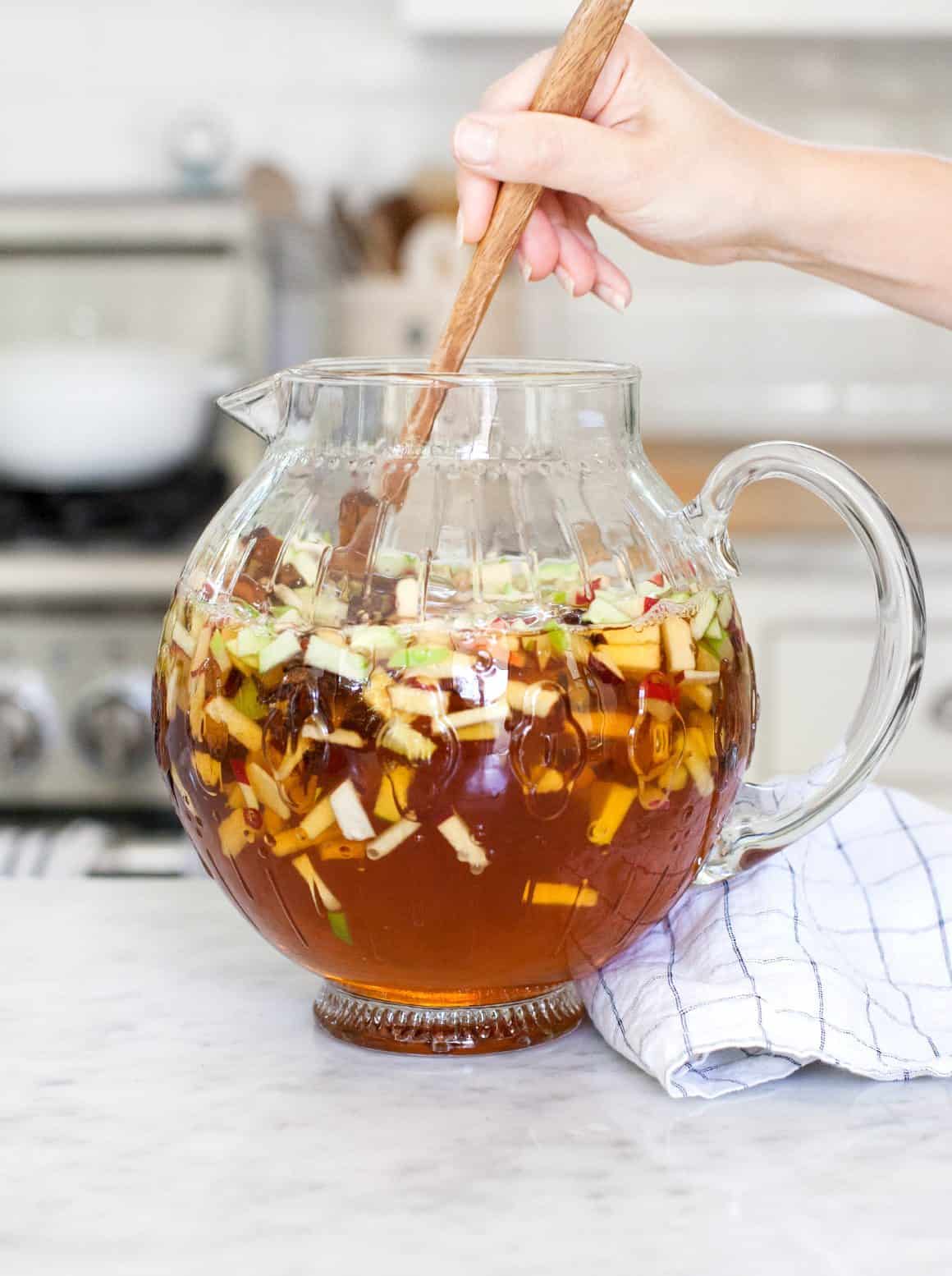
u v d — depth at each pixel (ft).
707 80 7.68
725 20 6.61
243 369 6.66
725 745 1.81
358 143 7.68
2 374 5.89
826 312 7.78
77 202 6.46
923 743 5.77
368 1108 1.72
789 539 5.92
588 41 1.94
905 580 1.86
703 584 1.85
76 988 2.06
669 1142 1.63
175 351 6.91
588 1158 1.60
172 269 6.84
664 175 2.21
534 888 1.70
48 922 2.32
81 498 6.01
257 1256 1.40
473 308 1.87
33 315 6.89
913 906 2.09
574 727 1.66
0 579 5.28
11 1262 1.39
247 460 6.48
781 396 7.86
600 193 2.16
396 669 1.65
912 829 2.20
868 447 7.61
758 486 6.49
